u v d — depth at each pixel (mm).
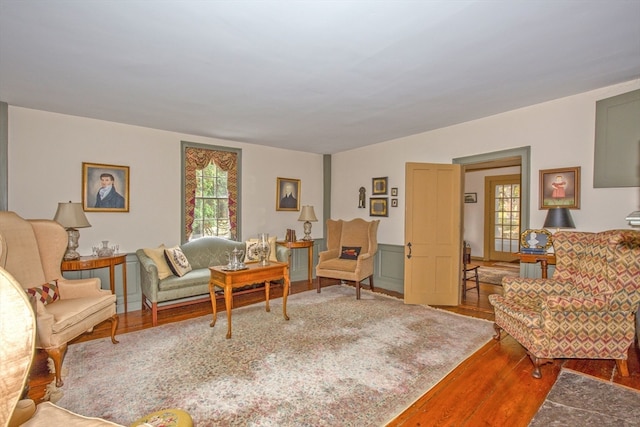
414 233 4297
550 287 2859
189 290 3902
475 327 3404
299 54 2379
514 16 1925
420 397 2141
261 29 2033
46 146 3709
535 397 2139
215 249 4758
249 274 3371
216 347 2918
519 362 2621
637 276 2312
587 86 3107
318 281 4949
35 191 3646
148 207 4449
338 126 4457
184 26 1991
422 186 4305
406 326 3434
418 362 2617
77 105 3514
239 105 3533
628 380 2336
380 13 1876
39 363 2641
